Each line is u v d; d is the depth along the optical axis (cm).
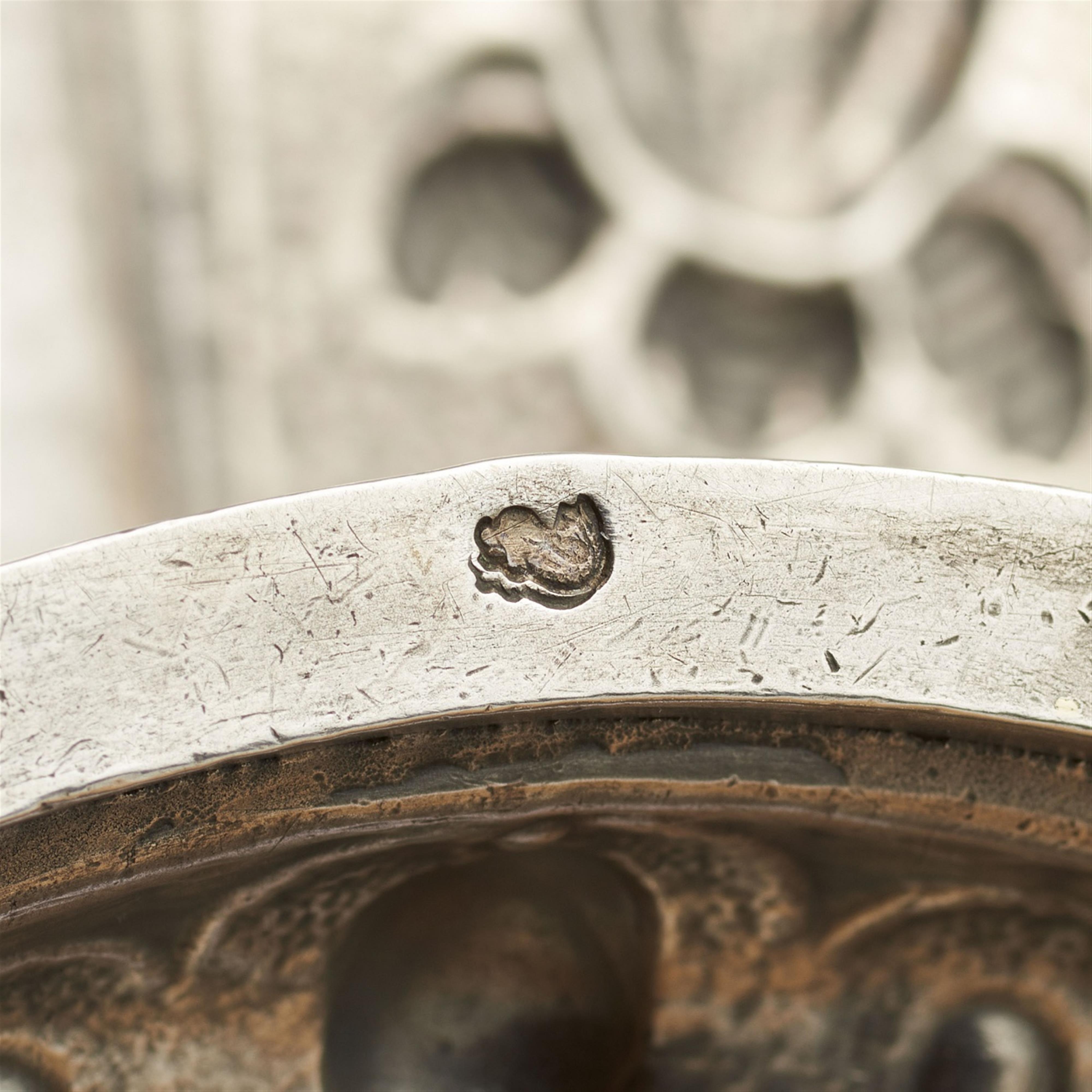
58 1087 11
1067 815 11
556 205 27
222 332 26
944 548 11
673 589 11
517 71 26
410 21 25
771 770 11
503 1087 11
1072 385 28
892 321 27
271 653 11
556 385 27
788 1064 12
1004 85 26
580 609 11
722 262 27
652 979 12
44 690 11
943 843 11
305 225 26
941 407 28
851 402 28
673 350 28
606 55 26
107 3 24
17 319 25
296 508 11
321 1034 11
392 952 11
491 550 11
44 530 26
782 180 27
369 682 11
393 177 26
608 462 11
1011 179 27
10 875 11
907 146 27
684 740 11
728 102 27
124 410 26
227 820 11
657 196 27
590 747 11
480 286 27
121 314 26
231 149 25
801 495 11
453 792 11
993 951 12
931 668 11
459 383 27
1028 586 11
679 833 11
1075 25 26
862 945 12
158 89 25
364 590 11
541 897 12
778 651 11
